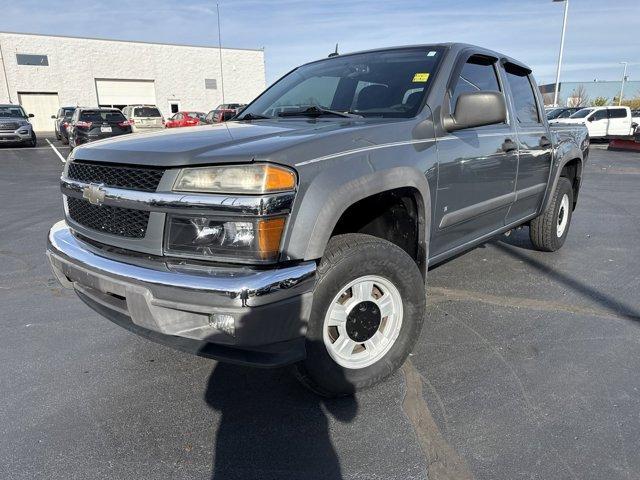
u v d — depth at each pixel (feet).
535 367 9.07
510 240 18.07
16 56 115.14
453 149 9.36
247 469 6.68
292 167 6.54
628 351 9.66
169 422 7.70
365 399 8.17
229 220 6.39
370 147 7.68
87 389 8.60
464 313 11.50
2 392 8.50
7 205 25.08
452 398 8.15
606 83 193.77
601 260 15.60
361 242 7.67
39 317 11.50
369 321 8.10
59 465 6.77
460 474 6.48
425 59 10.35
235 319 6.25
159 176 6.79
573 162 16.11
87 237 7.97
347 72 11.21
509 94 12.05
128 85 130.21
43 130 122.11
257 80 147.95
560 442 7.04
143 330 7.48
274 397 8.32
